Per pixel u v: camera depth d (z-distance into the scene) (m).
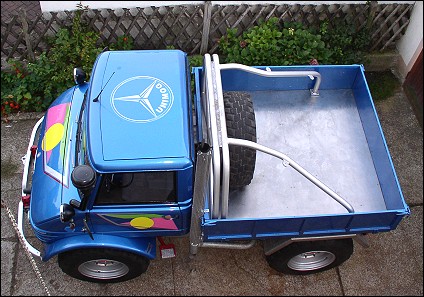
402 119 7.28
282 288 5.64
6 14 7.98
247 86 5.86
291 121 5.73
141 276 5.64
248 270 5.74
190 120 4.55
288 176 5.26
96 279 5.41
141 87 4.59
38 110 7.03
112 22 7.35
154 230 4.91
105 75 4.67
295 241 4.92
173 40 7.47
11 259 5.71
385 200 5.13
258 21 7.33
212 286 5.61
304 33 7.23
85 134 4.43
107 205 4.56
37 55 7.29
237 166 4.63
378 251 5.96
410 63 7.50
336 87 5.98
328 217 4.50
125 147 4.23
